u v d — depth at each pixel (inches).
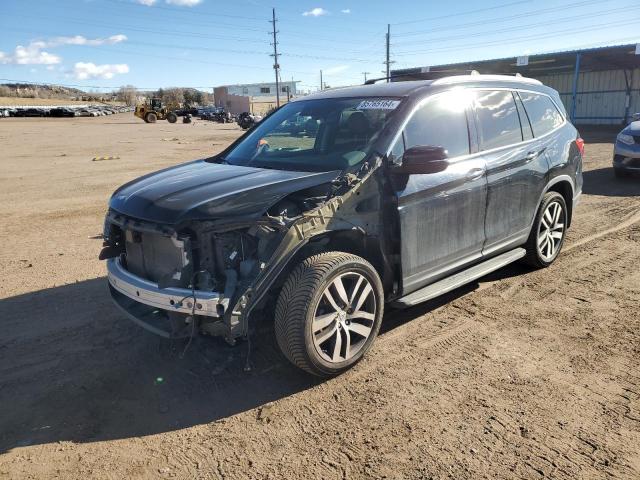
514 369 144.0
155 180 157.5
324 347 139.6
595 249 247.8
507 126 193.2
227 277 126.2
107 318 183.0
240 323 125.2
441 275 167.3
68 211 367.9
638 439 114.6
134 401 134.3
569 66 1310.3
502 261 190.5
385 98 168.6
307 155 163.2
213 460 112.2
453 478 104.5
